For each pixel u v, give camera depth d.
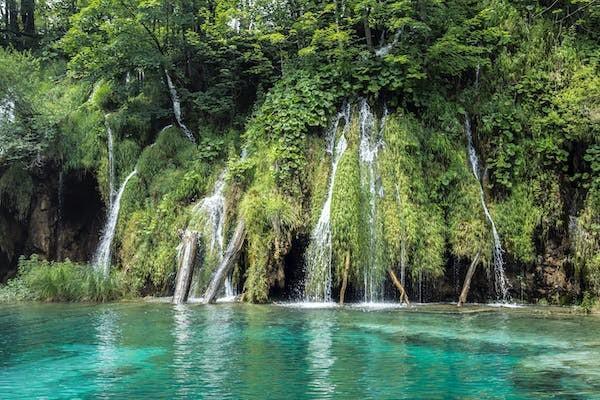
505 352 7.89
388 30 17.03
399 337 8.98
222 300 14.05
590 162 14.30
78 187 18.42
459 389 6.10
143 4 16.19
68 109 19.19
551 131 14.87
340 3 17.61
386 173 14.52
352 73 15.95
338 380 6.45
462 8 16.73
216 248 15.02
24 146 17.17
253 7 18.94
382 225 13.97
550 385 6.23
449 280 14.34
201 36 18.86
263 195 14.48
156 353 7.85
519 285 14.24
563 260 13.99
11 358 7.62
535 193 14.59
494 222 14.49
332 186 14.44
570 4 16.28
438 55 15.59
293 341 8.65
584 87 14.82
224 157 17.22
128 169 18.03
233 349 8.10
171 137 18.06
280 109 15.81
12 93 17.84
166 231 15.91
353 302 13.72
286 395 5.88
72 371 6.91
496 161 14.98
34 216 18.22
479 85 16.09
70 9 24.67
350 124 15.46
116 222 16.83
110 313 11.93
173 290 15.35
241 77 18.98
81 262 17.69
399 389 6.10
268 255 13.79
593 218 13.59
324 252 13.88
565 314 11.77
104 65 17.86
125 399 5.79
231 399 5.77
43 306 13.41
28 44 25.25
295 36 18.14
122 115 18.42
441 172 15.07
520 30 16.20
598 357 7.57
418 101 15.61
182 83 19.02
